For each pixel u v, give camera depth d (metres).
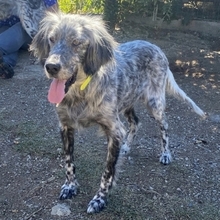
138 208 1.12
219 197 1.18
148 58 1.26
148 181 1.23
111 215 1.10
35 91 1.76
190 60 2.07
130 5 2.36
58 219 1.09
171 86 1.35
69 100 1.08
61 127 1.15
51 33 1.01
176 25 2.38
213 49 2.21
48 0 2.00
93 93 1.06
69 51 0.99
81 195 1.17
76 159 1.31
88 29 1.01
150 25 2.38
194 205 1.14
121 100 1.16
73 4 2.42
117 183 1.21
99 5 2.37
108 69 1.08
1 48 1.94
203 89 1.82
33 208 1.13
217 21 2.36
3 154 1.35
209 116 1.62
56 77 0.98
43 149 1.36
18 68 1.98
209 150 1.41
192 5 2.36
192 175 1.27
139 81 1.24
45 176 1.25
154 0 2.31
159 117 1.31
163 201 1.15
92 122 1.11
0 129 1.48
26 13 2.00
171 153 1.37
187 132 1.51
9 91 1.75
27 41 2.09
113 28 2.35
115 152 1.12
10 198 1.16
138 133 1.48
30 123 1.51
